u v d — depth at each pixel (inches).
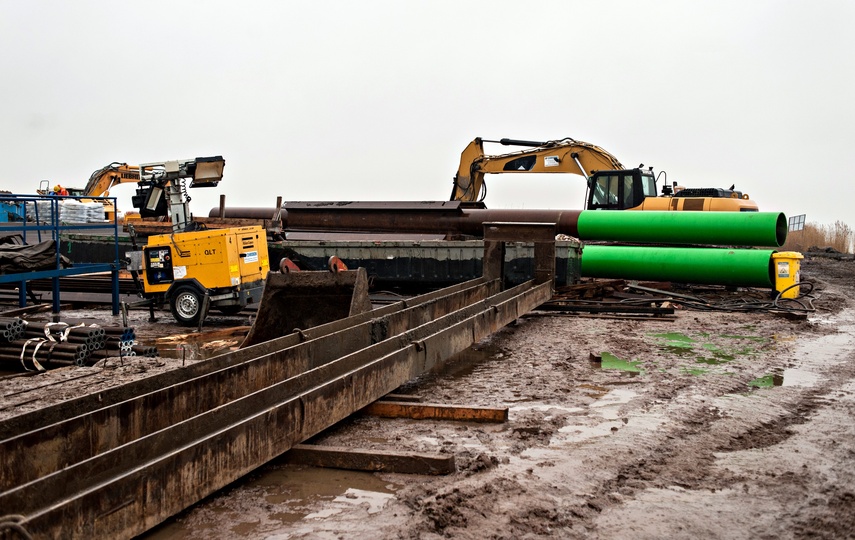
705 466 232.1
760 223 658.8
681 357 413.7
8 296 706.8
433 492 210.1
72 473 166.4
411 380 354.3
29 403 306.5
